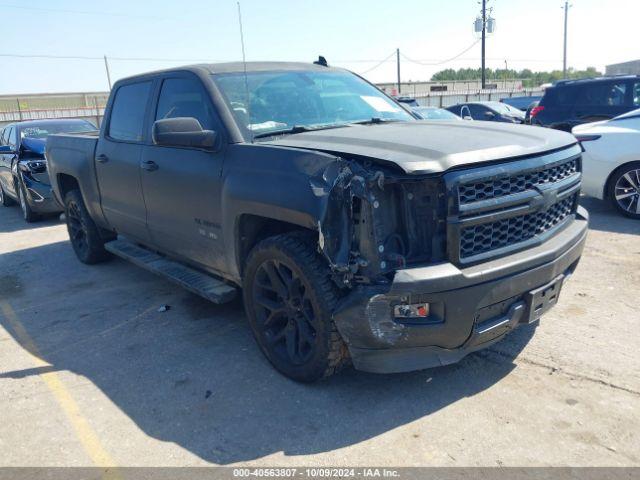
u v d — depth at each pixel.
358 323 2.86
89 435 3.10
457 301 2.83
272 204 3.15
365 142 3.14
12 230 9.06
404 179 2.78
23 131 9.96
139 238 5.21
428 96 40.38
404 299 2.79
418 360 3.01
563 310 4.32
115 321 4.75
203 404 3.34
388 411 3.14
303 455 2.81
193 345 4.16
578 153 3.64
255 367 3.75
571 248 3.39
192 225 4.12
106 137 5.34
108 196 5.39
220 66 4.31
